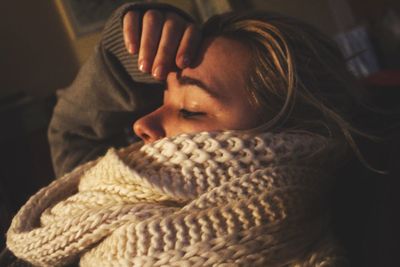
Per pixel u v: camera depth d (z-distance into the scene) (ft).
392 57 5.95
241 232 1.53
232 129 1.73
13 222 2.07
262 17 1.99
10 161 4.49
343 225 1.86
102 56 2.48
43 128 4.70
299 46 1.93
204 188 1.61
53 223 1.85
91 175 1.96
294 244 1.63
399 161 1.72
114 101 2.62
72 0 5.37
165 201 1.69
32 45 5.48
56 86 5.60
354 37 6.17
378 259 1.55
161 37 1.95
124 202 1.73
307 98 1.81
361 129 2.00
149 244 1.53
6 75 5.48
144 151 1.74
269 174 1.60
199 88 1.75
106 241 1.68
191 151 1.64
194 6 5.52
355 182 1.91
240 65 1.78
